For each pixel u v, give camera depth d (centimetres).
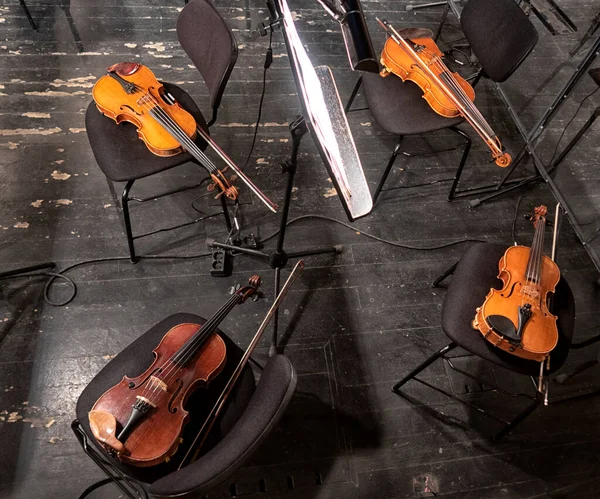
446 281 222
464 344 156
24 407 176
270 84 268
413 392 195
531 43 190
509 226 241
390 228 233
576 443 192
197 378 139
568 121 252
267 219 228
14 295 196
